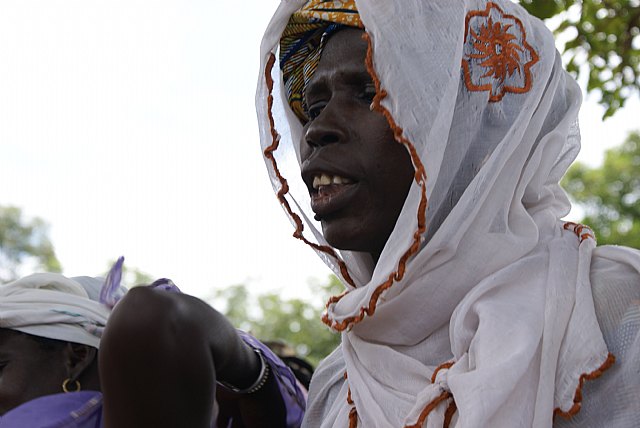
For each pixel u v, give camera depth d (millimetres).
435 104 1749
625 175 16203
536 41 1942
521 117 1812
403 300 1778
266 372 1953
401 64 1748
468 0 1869
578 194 16250
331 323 1867
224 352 1517
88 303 2277
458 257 1768
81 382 2191
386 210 1814
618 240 15289
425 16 1806
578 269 1667
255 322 15133
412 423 1562
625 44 4016
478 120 1825
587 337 1531
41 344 2178
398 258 1715
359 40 1895
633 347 1508
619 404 1482
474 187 1761
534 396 1518
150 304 1381
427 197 1730
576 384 1501
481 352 1546
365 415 1735
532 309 1613
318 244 2121
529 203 1885
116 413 1358
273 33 2064
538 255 1740
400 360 1738
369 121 1824
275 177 2184
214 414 2074
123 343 1352
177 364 1372
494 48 1865
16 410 1791
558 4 3877
